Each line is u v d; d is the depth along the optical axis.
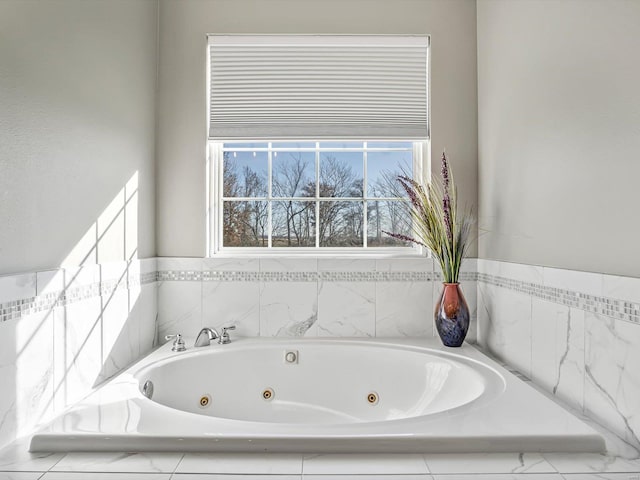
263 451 1.17
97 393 1.58
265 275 2.45
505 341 2.07
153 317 2.38
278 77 2.50
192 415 1.35
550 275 1.65
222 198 2.61
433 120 2.49
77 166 1.63
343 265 2.45
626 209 1.24
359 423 1.27
